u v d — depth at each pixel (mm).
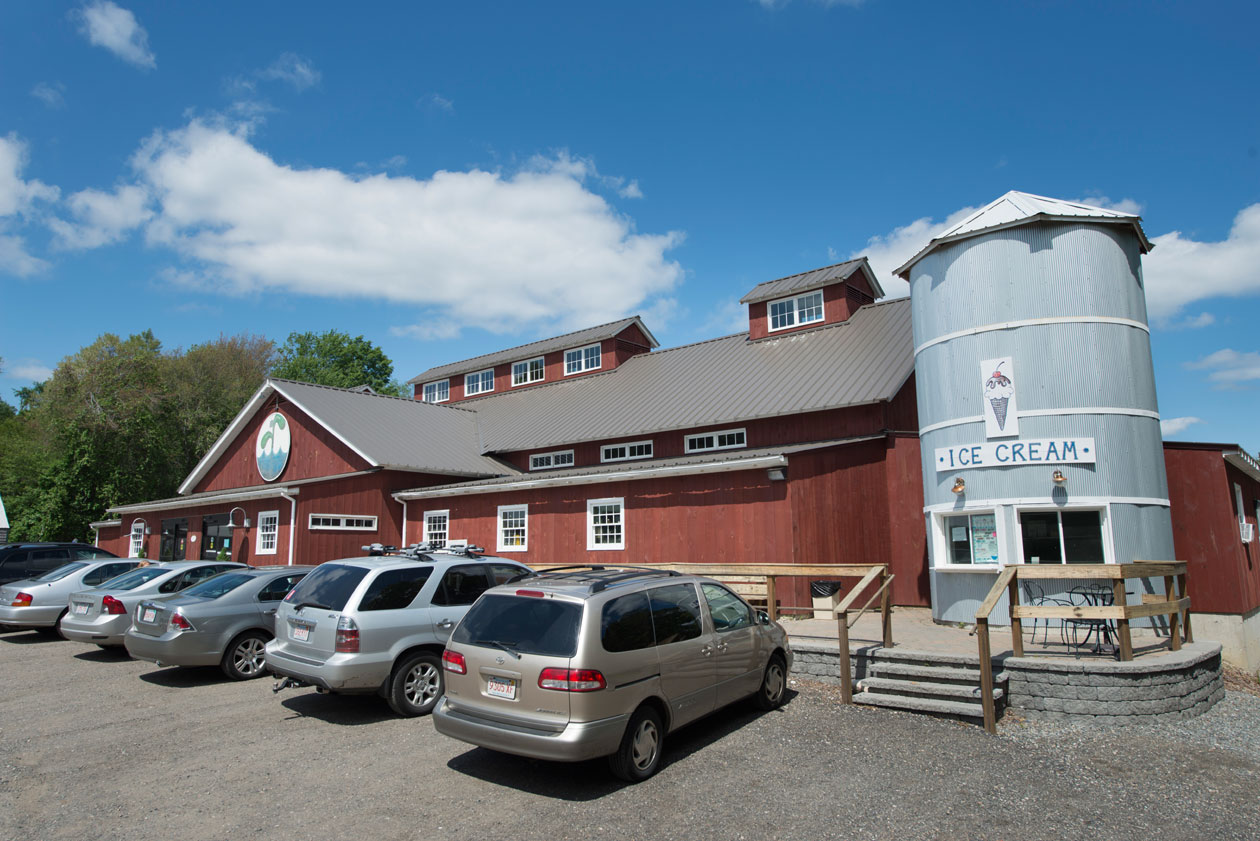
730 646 7762
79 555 18422
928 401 12992
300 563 19922
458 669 6617
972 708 8102
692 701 7094
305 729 8094
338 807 5969
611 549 18047
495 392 31188
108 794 6312
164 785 6500
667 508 17172
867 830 5539
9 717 8727
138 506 26828
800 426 18406
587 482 18547
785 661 8953
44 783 6586
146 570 13133
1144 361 11914
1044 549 11484
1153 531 11344
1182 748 7559
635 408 23000
